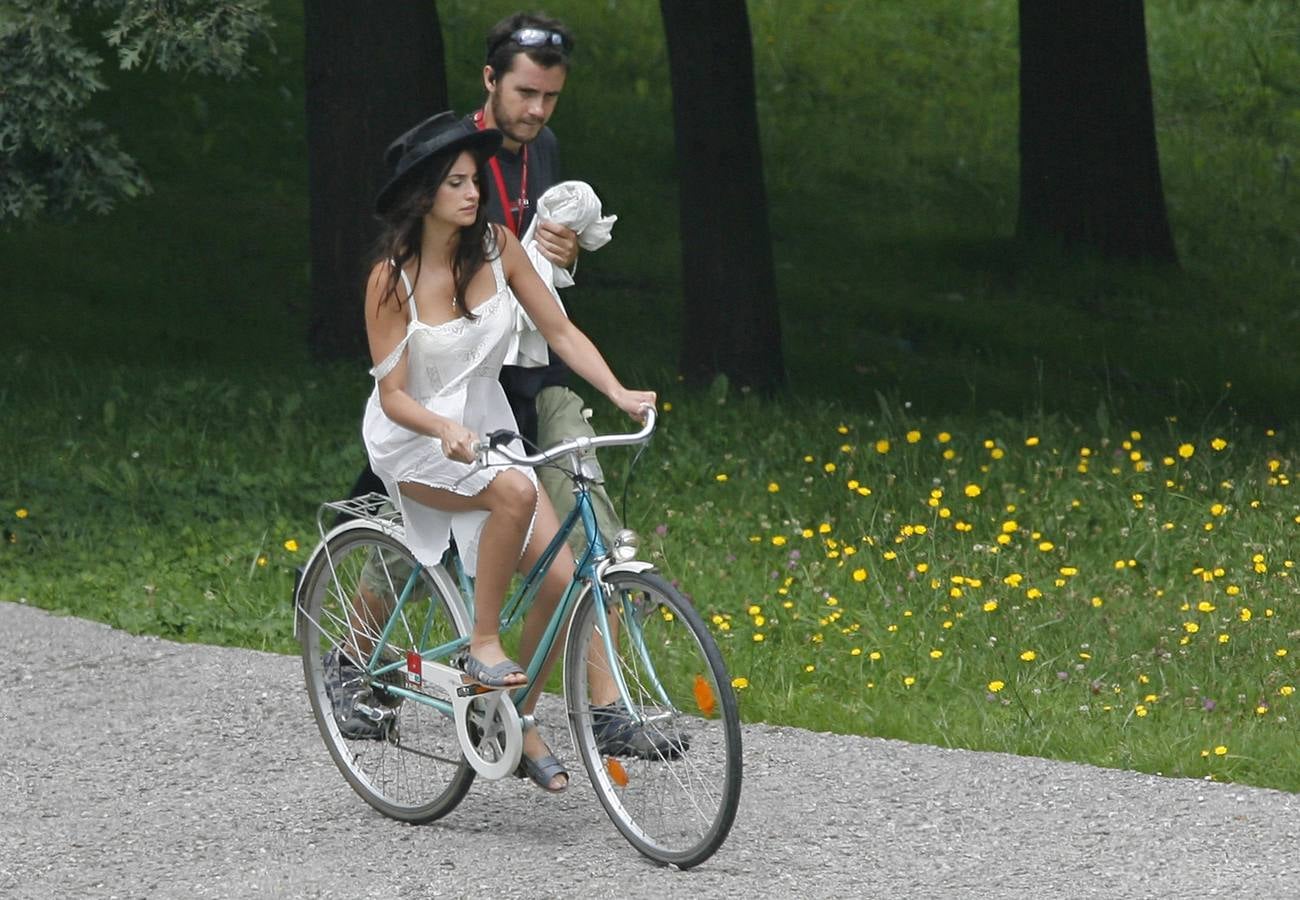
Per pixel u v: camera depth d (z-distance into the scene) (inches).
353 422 1710.1
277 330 2315.5
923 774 881.5
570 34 851.4
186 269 2522.1
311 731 954.7
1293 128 3764.8
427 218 757.9
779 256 2891.2
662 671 791.7
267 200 2812.5
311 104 1982.0
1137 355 2529.5
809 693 1029.8
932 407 2095.2
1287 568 1259.2
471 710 776.9
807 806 839.1
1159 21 4106.8
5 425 1647.4
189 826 819.4
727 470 1541.6
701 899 728.3
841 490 1459.2
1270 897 732.0
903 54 3809.1
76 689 1028.5
